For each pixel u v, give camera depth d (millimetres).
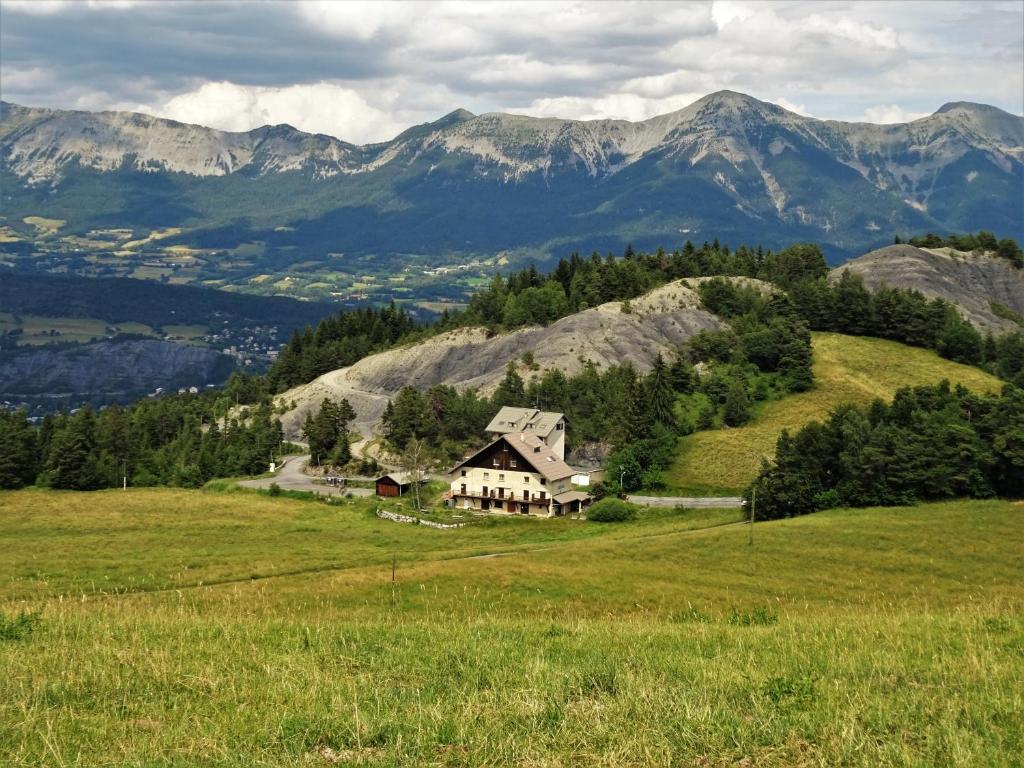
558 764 17516
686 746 18516
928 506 94938
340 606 55094
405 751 18203
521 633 31859
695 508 115250
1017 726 19328
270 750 18297
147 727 19719
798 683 22344
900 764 17422
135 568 78625
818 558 76188
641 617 51062
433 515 119375
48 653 26047
